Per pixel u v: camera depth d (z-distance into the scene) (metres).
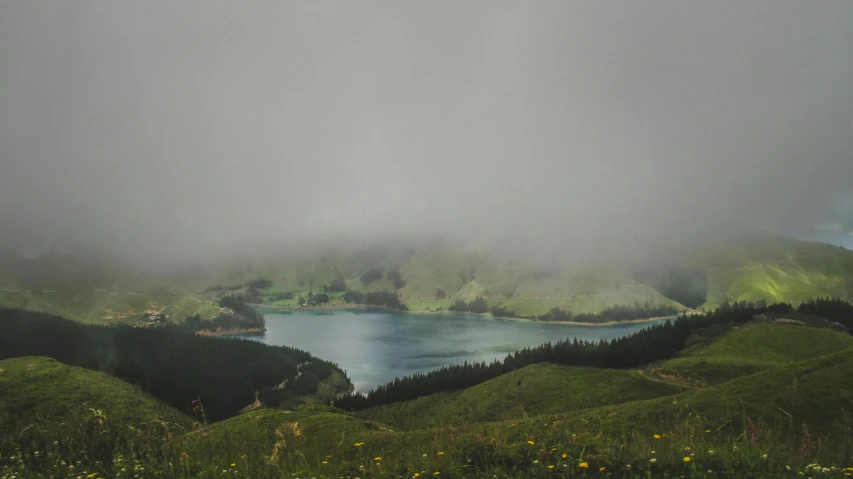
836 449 17.81
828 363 57.47
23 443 20.06
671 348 160.00
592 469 16.09
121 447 19.61
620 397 123.06
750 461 15.94
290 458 19.30
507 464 17.22
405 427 133.00
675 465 16.12
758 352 148.50
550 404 126.56
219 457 19.64
